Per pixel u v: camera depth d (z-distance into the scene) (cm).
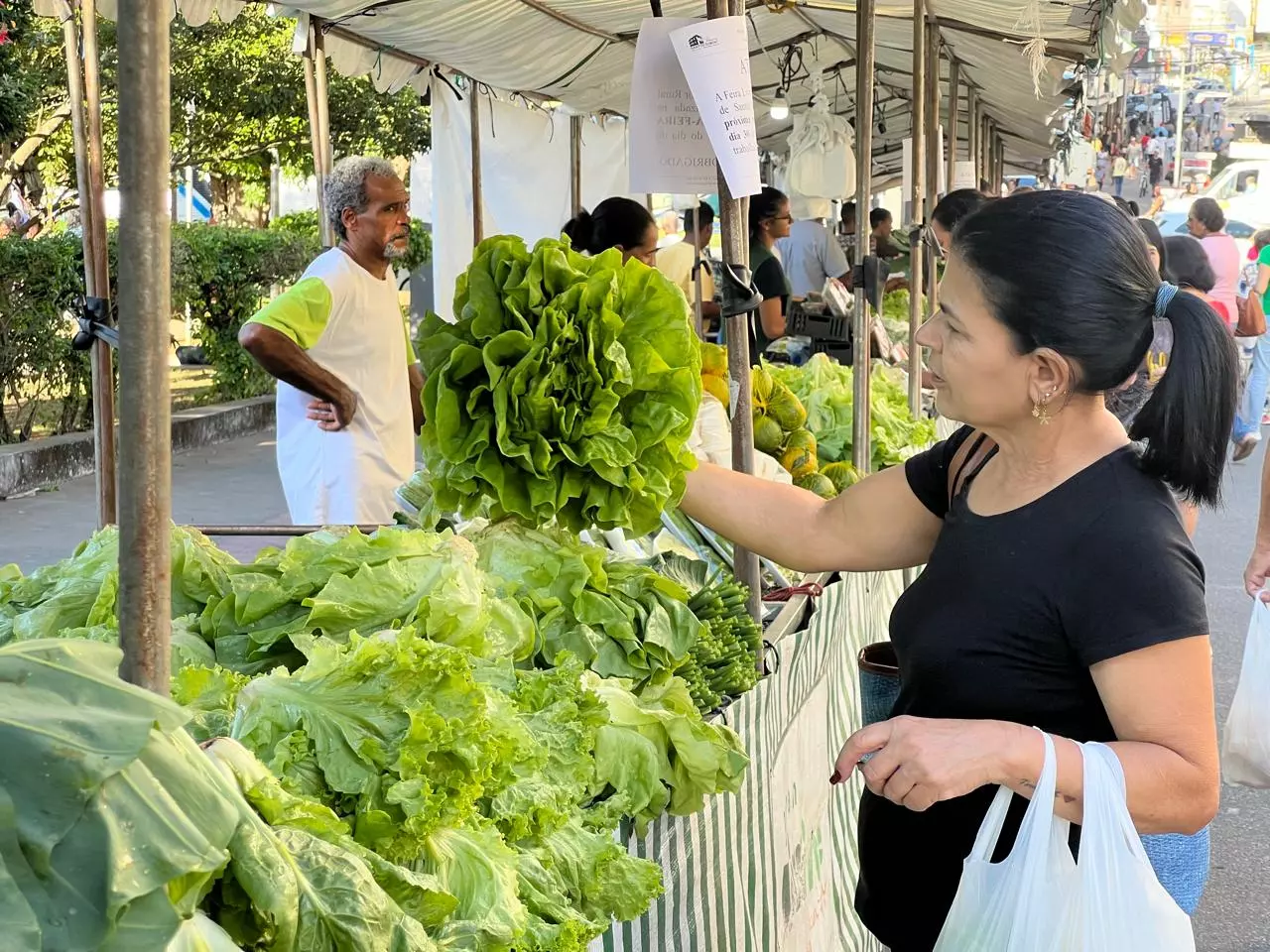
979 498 190
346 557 183
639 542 288
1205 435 172
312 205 2067
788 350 789
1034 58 516
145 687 104
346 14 561
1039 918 165
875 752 172
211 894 109
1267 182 2894
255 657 175
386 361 448
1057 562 174
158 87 97
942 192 925
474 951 130
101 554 195
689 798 195
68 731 89
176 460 1048
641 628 214
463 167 936
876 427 526
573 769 169
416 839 136
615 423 208
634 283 211
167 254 100
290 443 452
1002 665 180
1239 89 4128
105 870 86
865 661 258
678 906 203
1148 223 582
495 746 142
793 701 285
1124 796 163
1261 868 441
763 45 835
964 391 180
